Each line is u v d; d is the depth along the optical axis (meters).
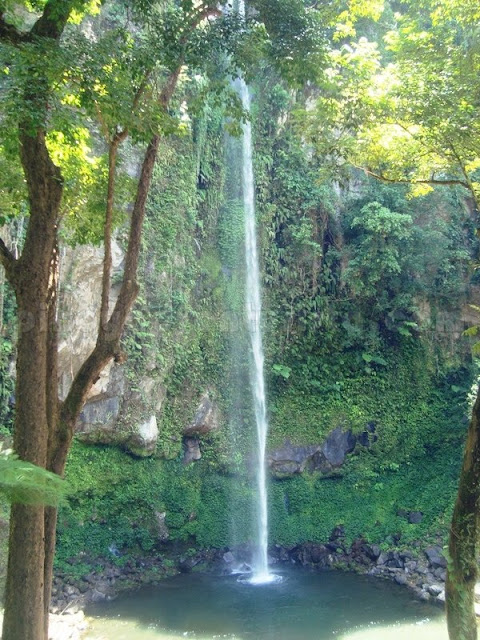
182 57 8.09
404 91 9.07
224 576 15.17
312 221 19.62
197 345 17.59
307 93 20.31
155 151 8.39
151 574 15.05
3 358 13.89
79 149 9.62
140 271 16.27
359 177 20.45
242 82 19.45
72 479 14.84
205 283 18.17
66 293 14.70
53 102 6.87
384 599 13.29
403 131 10.26
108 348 7.92
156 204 16.75
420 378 19.30
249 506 17.14
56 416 7.88
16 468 4.22
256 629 11.55
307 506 17.56
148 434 15.93
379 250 18.58
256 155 19.61
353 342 19.25
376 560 16.02
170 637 11.12
